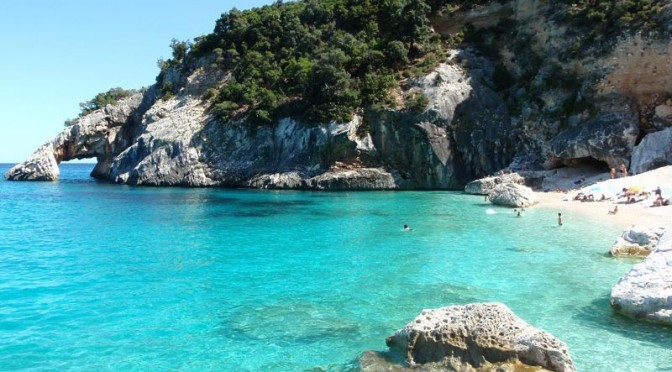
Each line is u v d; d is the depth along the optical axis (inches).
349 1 3088.1
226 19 3353.8
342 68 2507.4
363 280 752.3
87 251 984.3
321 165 2406.5
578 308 604.7
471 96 2338.8
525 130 2183.8
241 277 780.0
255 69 2896.2
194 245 1038.4
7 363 475.2
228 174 2615.7
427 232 1141.7
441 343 433.7
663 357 467.5
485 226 1205.7
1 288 717.3
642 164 1734.7
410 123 2272.4
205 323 581.0
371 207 1631.4
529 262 838.5
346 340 526.9
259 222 1346.0
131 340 532.4
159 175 2746.1
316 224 1296.8
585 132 1923.0
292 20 3056.1
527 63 2389.3
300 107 2549.2
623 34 1920.5
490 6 2687.0
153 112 3174.2
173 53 3567.9
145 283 748.0
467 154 2272.4
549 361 402.0
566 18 2185.0
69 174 5216.5
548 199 1684.3
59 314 610.2
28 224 1355.8
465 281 733.9
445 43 2694.4
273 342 524.7
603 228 1130.7
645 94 1897.1
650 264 589.9
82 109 3912.4
